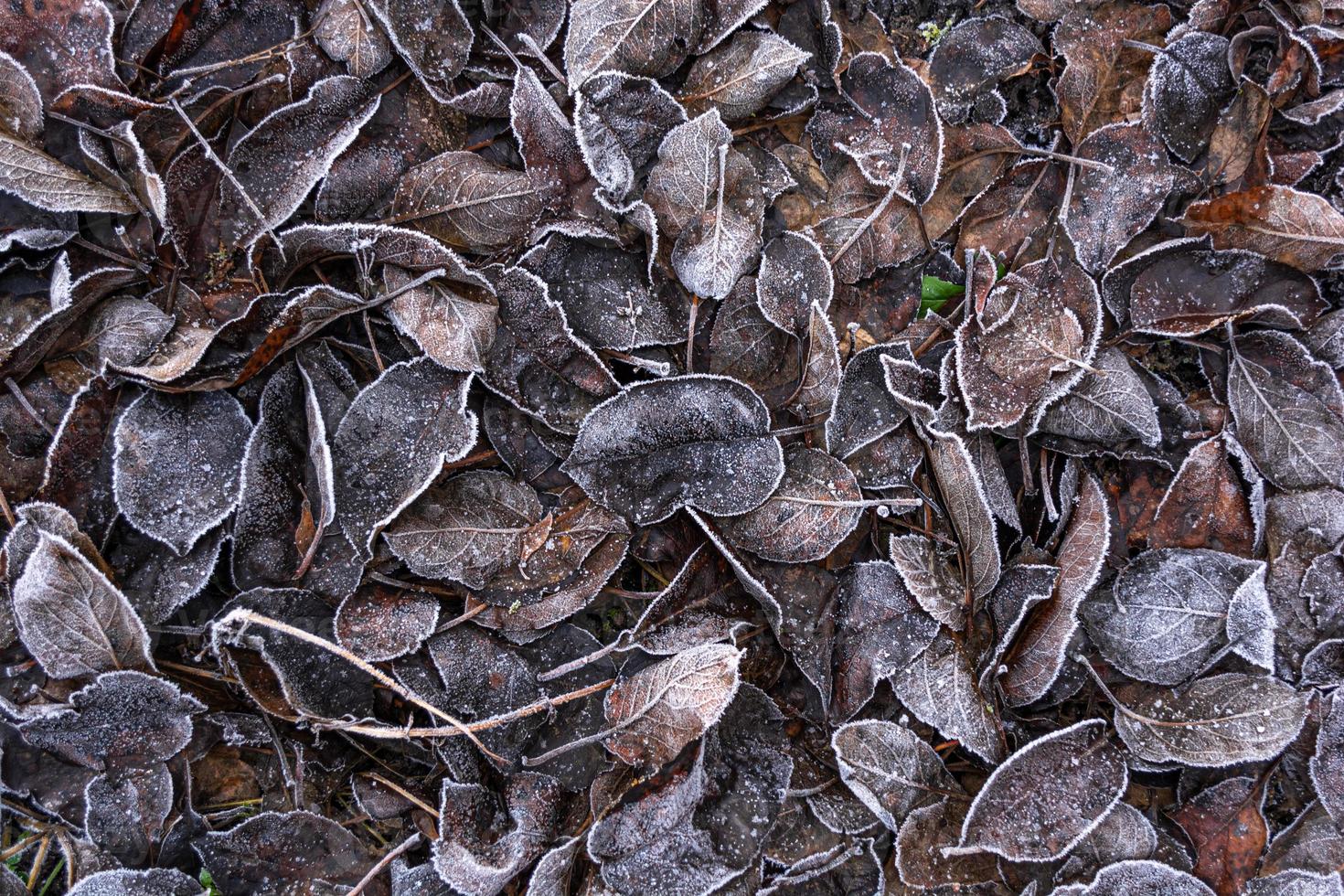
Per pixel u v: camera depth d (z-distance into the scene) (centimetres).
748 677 68
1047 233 70
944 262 71
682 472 68
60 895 67
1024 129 71
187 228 67
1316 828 67
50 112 67
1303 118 70
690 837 66
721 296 68
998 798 66
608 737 67
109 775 66
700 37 69
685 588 68
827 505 68
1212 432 70
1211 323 69
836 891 67
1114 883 66
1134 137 70
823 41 70
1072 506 69
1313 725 68
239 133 68
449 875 65
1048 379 69
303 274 68
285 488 67
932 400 69
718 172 68
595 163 68
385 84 68
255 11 68
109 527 66
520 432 68
